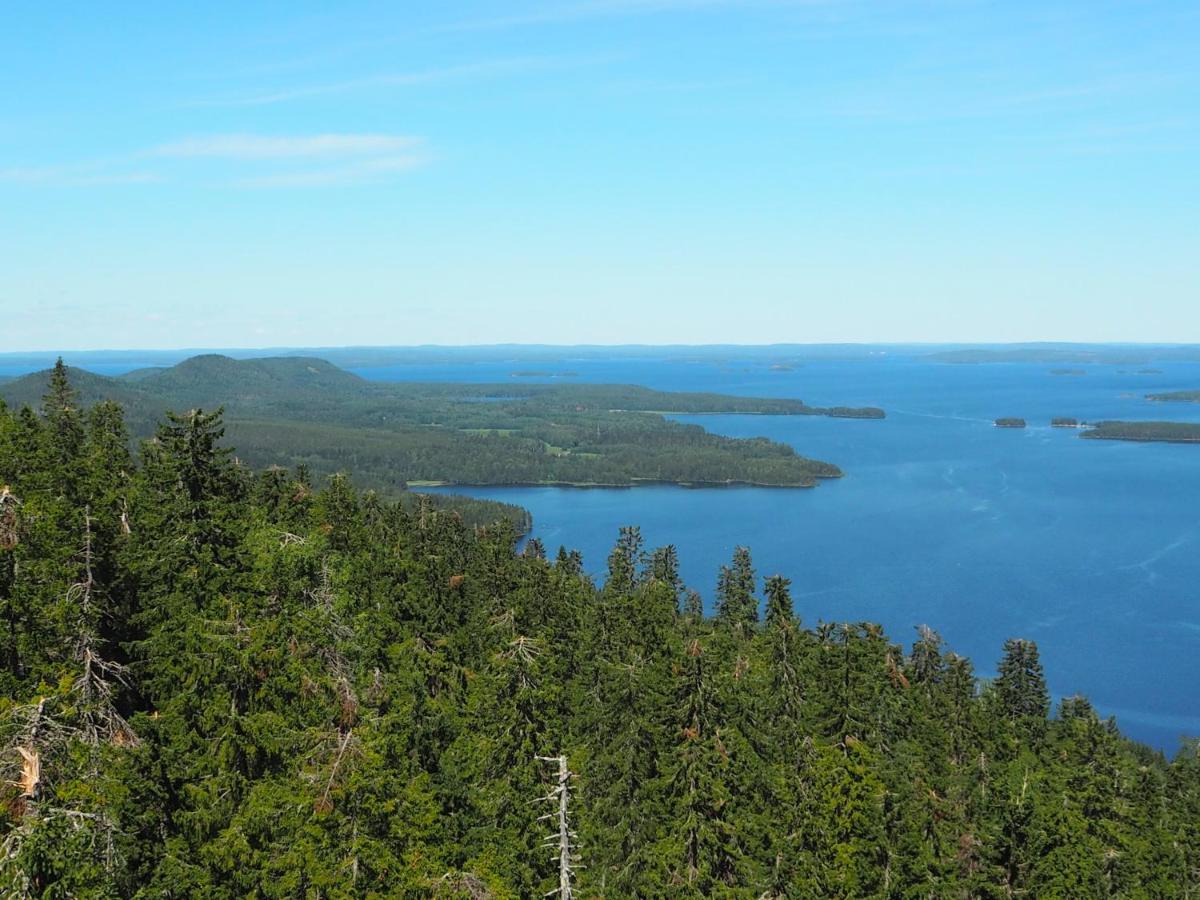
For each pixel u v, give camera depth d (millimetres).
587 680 68562
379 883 36875
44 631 41312
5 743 30609
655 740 53094
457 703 61094
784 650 70938
